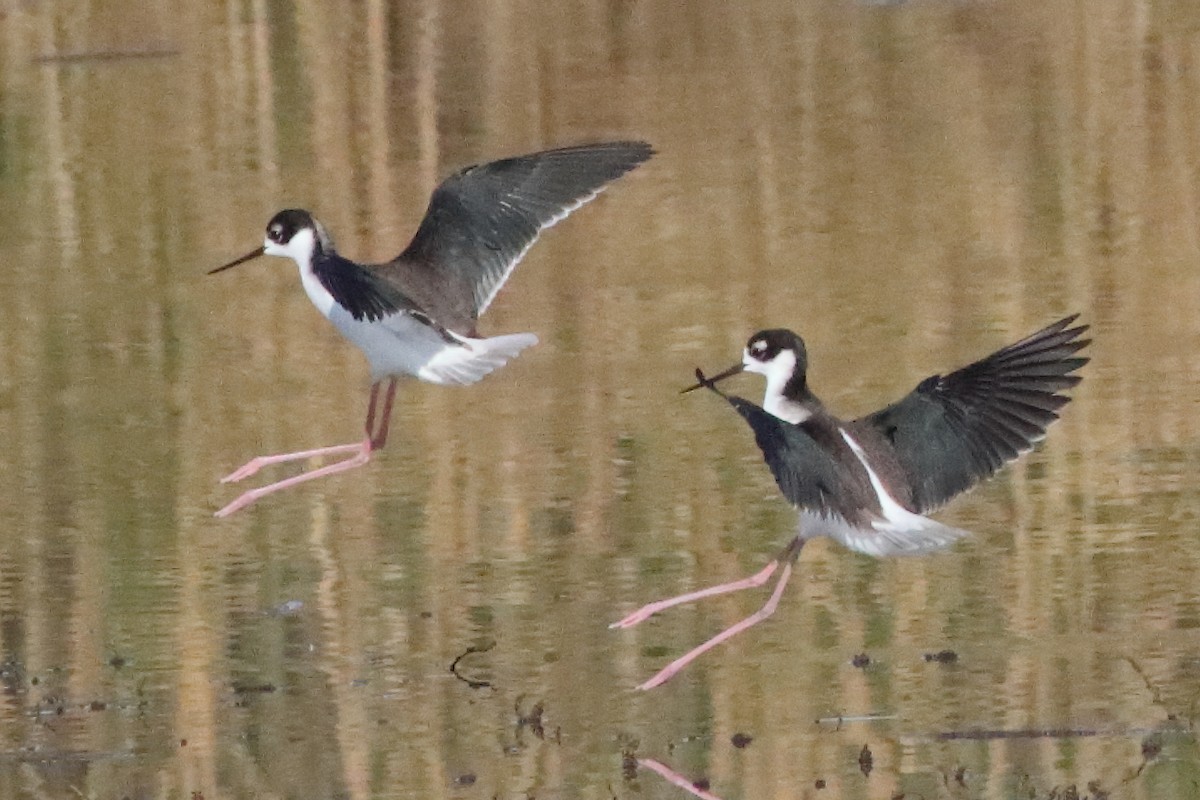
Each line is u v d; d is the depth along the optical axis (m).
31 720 10.31
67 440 14.25
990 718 9.98
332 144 20.72
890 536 8.88
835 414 14.10
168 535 12.65
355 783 9.59
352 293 10.44
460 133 20.94
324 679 10.72
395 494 13.18
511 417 14.35
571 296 16.75
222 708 10.40
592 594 11.64
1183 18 23.97
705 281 16.92
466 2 25.67
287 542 12.49
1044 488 12.80
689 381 14.84
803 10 25.30
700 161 20.02
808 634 11.08
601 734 10.02
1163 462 13.08
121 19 25.34
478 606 11.51
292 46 24.02
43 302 17.06
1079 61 22.58
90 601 11.72
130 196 19.59
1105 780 9.28
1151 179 18.89
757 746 9.80
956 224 18.06
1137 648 10.65
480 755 9.83
